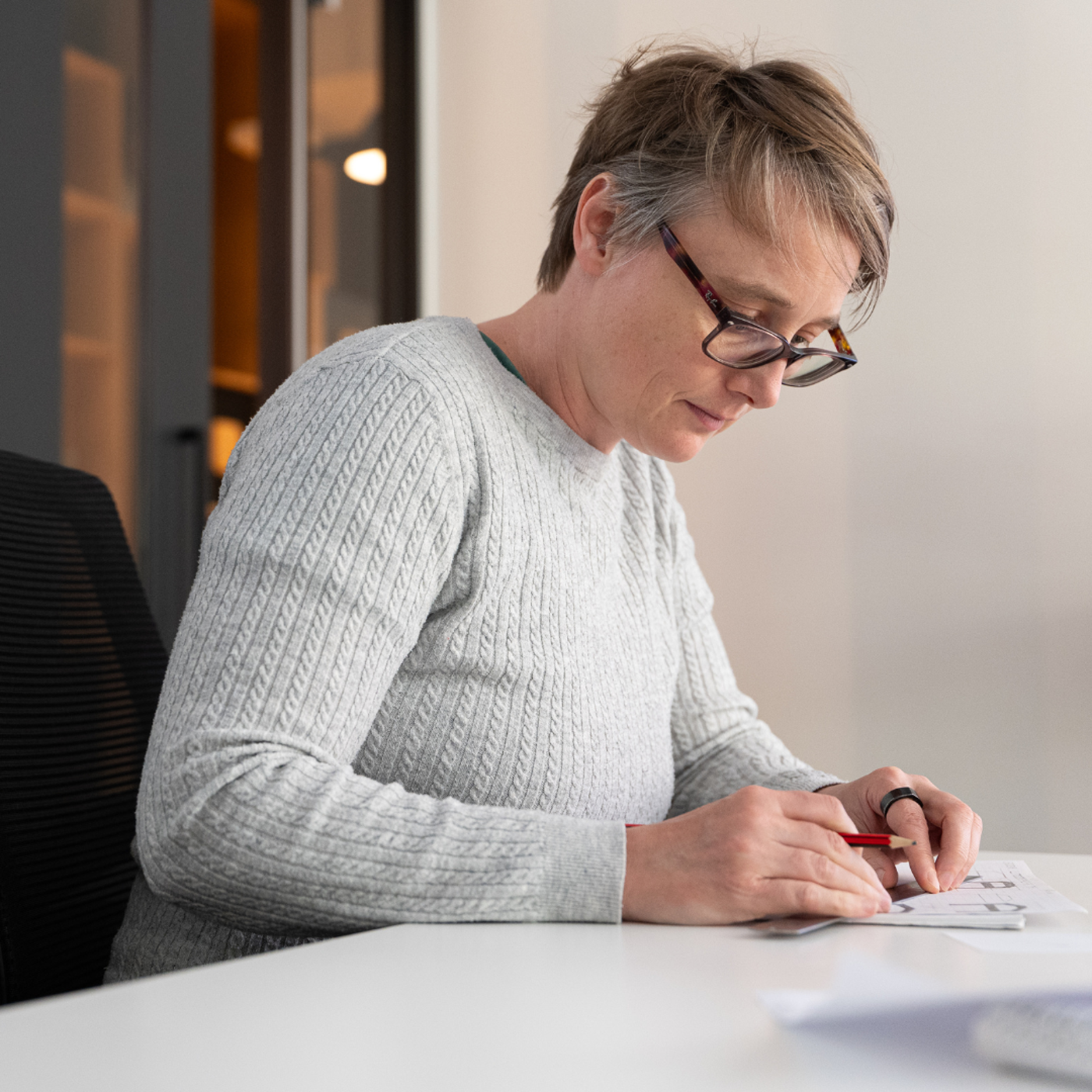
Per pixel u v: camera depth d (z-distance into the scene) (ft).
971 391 8.05
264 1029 1.45
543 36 9.53
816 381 3.25
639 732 3.27
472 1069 1.30
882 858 2.69
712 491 8.64
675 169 2.83
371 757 2.87
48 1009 1.54
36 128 6.17
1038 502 7.87
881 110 8.32
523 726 2.93
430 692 2.88
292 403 2.80
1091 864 3.24
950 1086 1.22
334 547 2.54
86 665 3.19
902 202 8.24
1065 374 7.86
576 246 3.12
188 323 7.37
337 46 9.48
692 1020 1.50
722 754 3.91
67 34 6.68
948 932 2.19
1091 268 7.82
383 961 1.85
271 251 9.04
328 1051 1.37
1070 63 7.93
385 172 9.80
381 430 2.71
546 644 2.99
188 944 2.74
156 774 2.39
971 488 8.03
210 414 7.52
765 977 1.76
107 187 6.93
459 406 2.91
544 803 2.96
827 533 8.35
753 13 8.77
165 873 2.35
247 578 2.50
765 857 2.24
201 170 7.52
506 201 9.61
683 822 2.38
